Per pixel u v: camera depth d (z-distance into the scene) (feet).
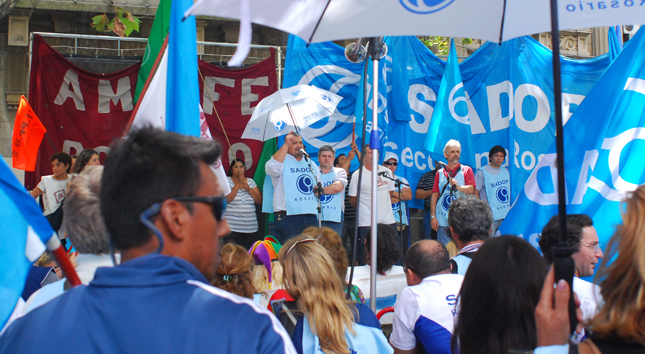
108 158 3.35
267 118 18.22
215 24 32.32
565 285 3.49
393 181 19.19
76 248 5.90
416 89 22.48
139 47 32.27
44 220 3.91
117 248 3.38
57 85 21.66
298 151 18.62
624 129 10.88
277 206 18.63
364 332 6.63
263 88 22.89
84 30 31.73
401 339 7.25
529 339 5.00
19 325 3.10
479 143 22.29
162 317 2.96
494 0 6.32
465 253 9.09
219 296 3.10
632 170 10.71
